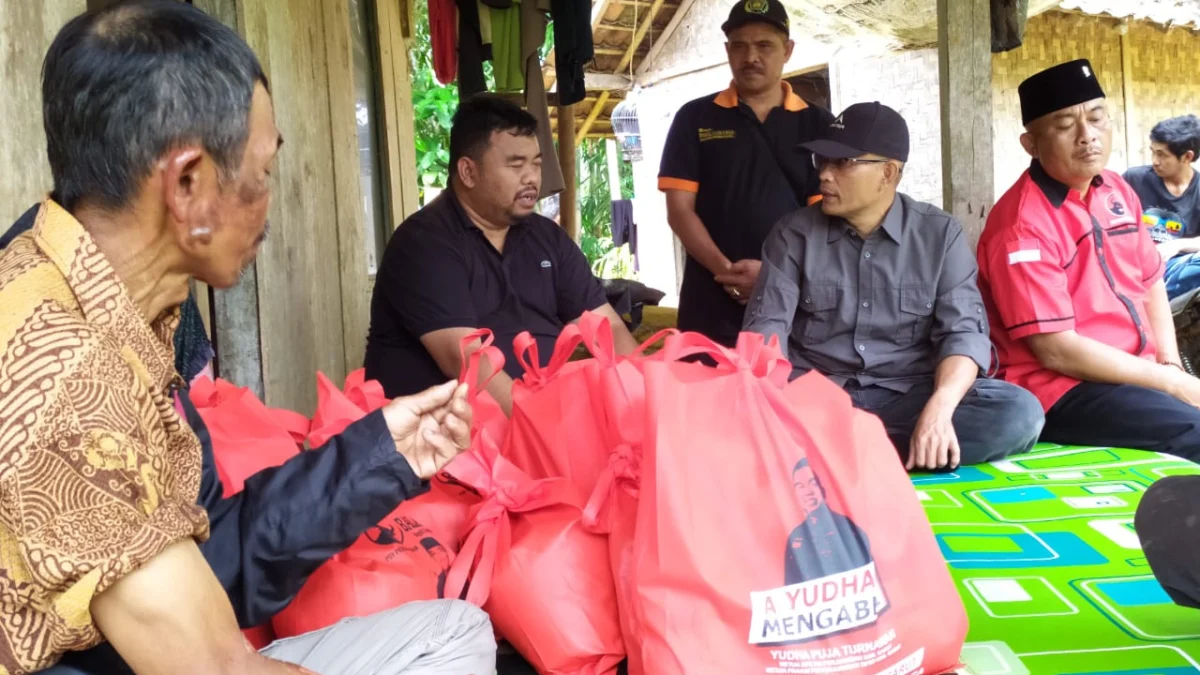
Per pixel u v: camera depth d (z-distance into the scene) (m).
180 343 1.97
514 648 1.68
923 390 2.96
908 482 1.54
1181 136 5.03
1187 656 1.65
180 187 0.99
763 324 2.93
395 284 2.82
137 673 0.98
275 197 3.10
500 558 1.60
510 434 1.91
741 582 1.38
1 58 1.55
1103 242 3.16
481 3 5.38
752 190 3.68
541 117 5.46
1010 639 1.73
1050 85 3.03
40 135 1.65
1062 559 2.10
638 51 10.51
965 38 3.76
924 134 7.68
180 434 1.08
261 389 2.89
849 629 1.40
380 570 1.54
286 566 1.30
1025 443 2.89
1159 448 2.94
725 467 1.43
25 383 0.89
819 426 1.50
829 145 2.78
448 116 8.75
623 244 12.09
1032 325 3.05
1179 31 8.20
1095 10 6.72
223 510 1.30
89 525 0.90
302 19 3.59
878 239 2.93
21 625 0.94
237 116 0.99
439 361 2.77
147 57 0.94
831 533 1.42
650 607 1.39
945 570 1.51
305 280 3.46
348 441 1.33
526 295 2.94
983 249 3.28
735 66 3.69
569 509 1.64
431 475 1.38
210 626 0.97
